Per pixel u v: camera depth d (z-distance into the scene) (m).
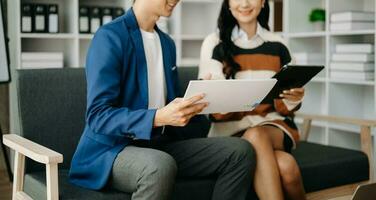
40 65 3.48
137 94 1.84
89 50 1.79
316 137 3.91
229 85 1.62
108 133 1.69
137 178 1.64
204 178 1.94
